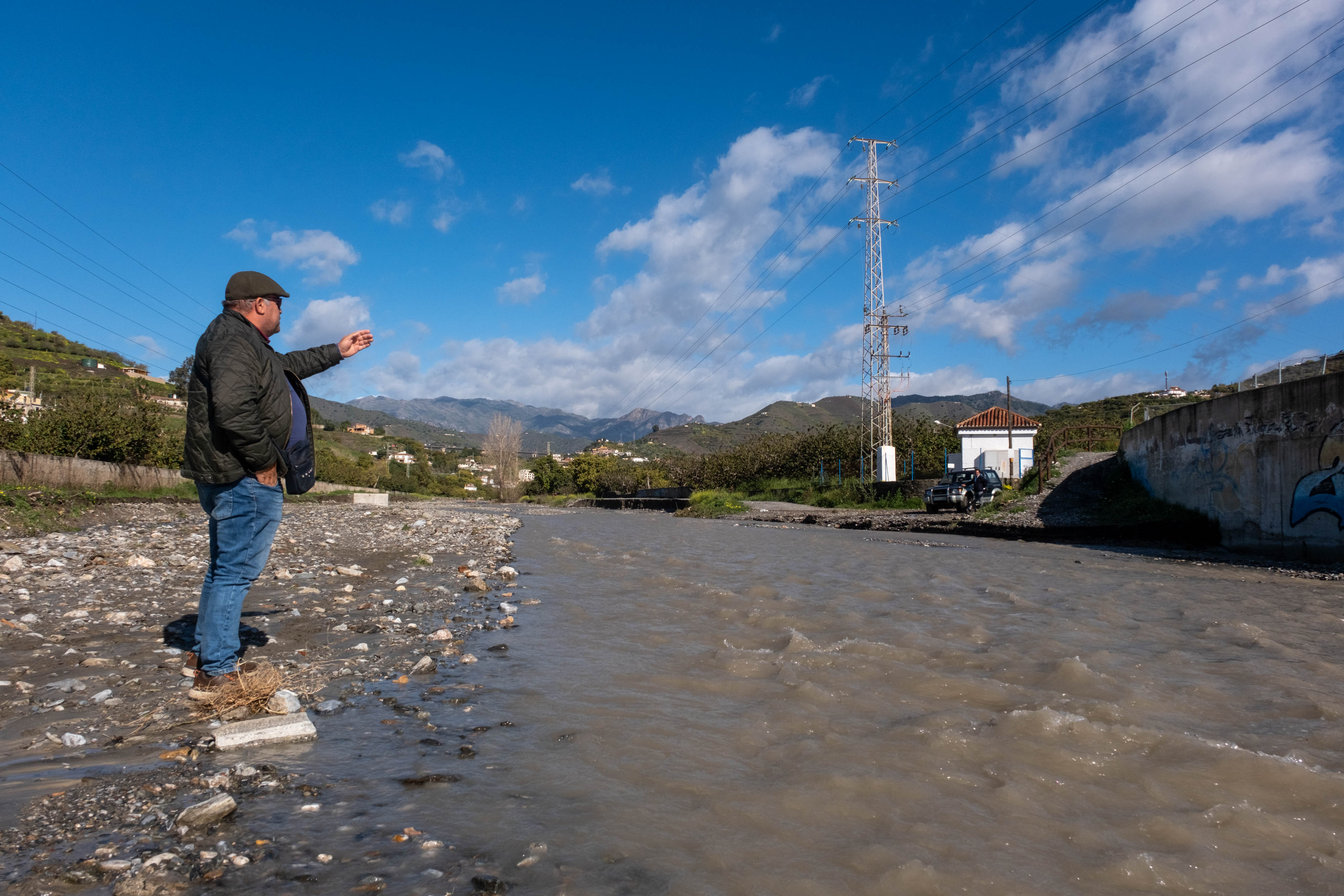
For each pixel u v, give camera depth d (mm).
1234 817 2629
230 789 2719
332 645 5113
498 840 2369
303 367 4523
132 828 2361
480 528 17500
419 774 2906
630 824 2506
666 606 6926
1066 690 4211
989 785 2877
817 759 3111
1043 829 2529
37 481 16719
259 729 3250
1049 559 12781
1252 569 12164
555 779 2883
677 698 4012
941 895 2090
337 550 10969
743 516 29578
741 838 2424
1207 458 16531
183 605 6188
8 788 2627
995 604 7332
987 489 29094
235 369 3562
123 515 14734
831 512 28781
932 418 50750
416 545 12484
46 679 3988
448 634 5484
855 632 5742
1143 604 7773
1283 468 13875
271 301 3967
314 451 4316
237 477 3662
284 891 2006
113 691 3830
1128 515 18719
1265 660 5102
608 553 12312
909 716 3703
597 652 5086
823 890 2096
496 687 4207
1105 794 2826
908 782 2887
